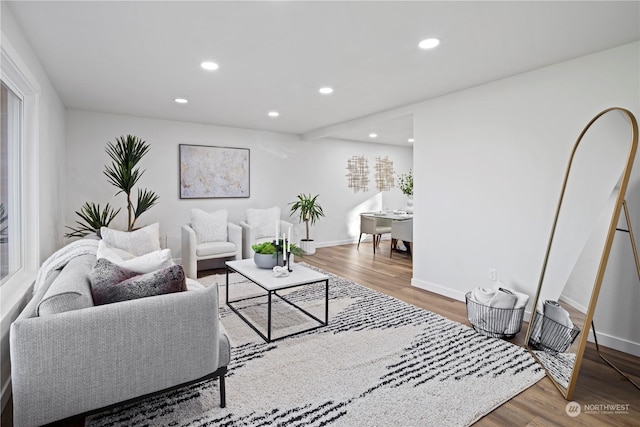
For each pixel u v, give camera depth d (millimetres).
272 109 4387
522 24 2148
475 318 2844
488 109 3285
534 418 1791
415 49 2533
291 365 2293
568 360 2264
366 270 4965
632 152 1975
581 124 2650
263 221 5441
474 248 3445
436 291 3861
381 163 7566
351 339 2693
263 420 1746
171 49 2547
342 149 6949
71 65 2846
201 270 5047
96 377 1487
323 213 6742
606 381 2137
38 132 2590
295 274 3061
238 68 2936
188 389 2006
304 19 2109
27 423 1383
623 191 1963
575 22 2119
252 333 2809
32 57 2498
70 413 1455
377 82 3281
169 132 5039
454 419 1765
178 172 5125
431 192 3859
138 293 1694
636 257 2176
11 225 2453
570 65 2711
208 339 1739
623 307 2523
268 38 2369
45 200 2936
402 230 5621
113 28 2219
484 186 3334
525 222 3021
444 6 1949
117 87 3457
